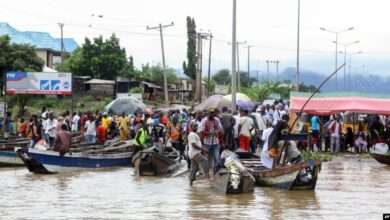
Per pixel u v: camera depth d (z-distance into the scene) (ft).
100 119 111.86
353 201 55.47
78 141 106.22
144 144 86.99
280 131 63.93
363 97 120.57
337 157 107.34
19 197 57.16
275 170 63.26
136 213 48.39
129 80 247.70
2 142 97.55
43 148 81.25
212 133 67.26
